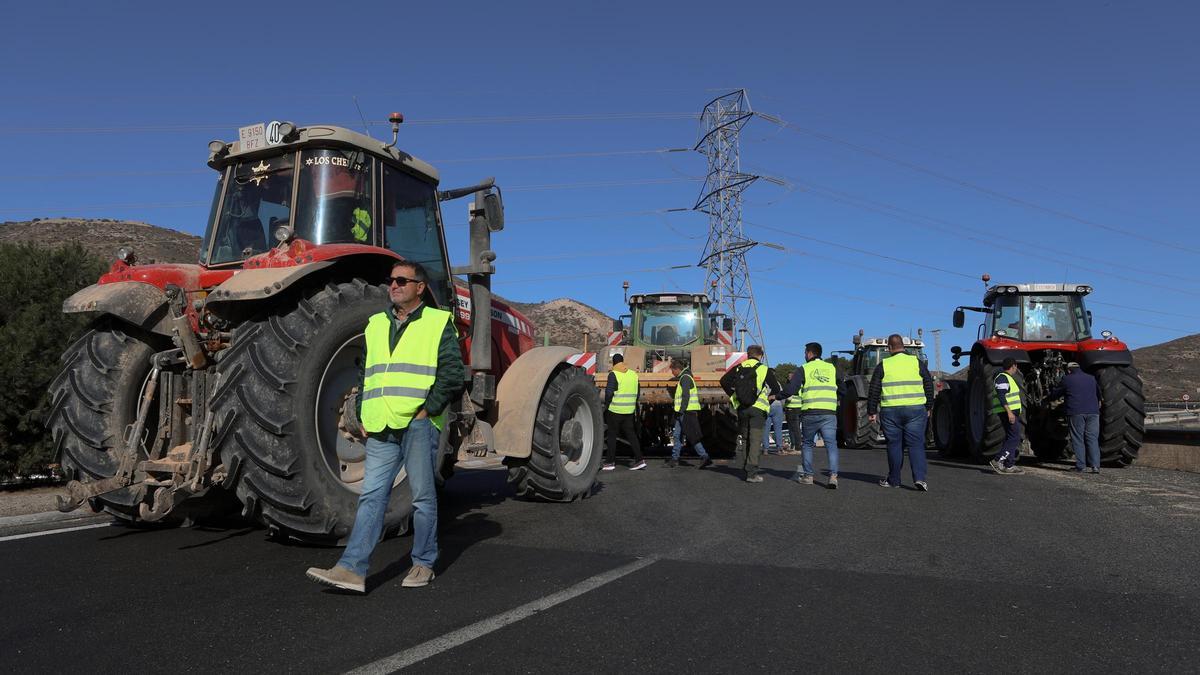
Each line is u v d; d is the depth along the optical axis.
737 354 13.44
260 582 4.23
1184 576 4.62
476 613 3.71
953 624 3.68
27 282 8.18
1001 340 11.83
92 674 2.94
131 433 4.90
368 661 3.08
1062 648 3.38
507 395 6.87
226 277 5.33
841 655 3.25
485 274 6.66
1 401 7.48
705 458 11.54
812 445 9.29
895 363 8.74
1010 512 6.92
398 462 4.14
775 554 5.10
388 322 4.19
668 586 4.25
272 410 4.48
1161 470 10.98
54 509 6.64
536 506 7.14
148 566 4.59
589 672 3.00
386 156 5.82
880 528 6.09
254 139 5.57
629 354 14.32
